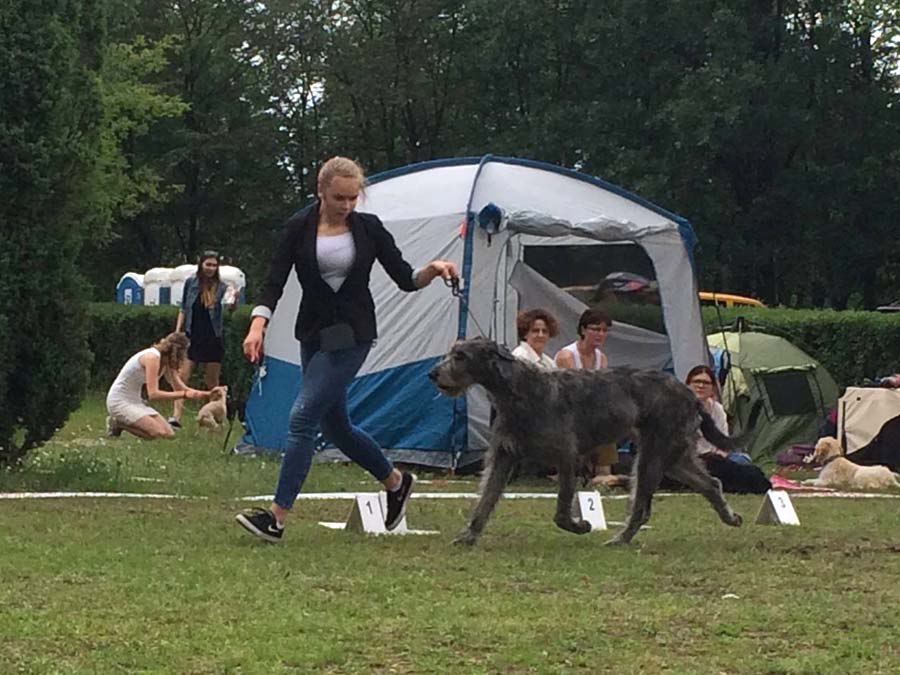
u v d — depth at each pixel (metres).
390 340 13.12
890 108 36.16
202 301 16.92
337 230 7.49
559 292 14.05
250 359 7.46
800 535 8.31
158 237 46.09
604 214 13.23
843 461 12.59
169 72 43.44
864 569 6.87
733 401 15.38
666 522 9.02
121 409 14.61
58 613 5.38
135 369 14.77
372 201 13.51
